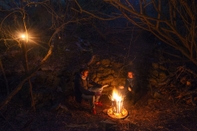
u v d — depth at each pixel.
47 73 6.01
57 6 8.05
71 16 7.61
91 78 6.47
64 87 6.14
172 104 6.13
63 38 7.35
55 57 6.59
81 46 7.28
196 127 5.15
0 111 5.10
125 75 6.72
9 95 4.69
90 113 5.82
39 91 5.67
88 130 4.97
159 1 4.51
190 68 6.85
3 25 6.63
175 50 7.59
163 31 5.34
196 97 6.10
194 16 4.53
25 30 4.97
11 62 6.14
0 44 6.46
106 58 6.86
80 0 7.94
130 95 6.26
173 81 6.64
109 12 8.75
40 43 6.85
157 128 5.20
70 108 5.86
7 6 7.46
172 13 4.78
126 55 7.14
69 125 5.07
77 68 6.37
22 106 5.42
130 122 5.50
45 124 5.02
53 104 5.79
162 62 6.76
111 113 5.80
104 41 7.86
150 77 6.75
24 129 4.76
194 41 4.93
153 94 6.47
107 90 6.68
